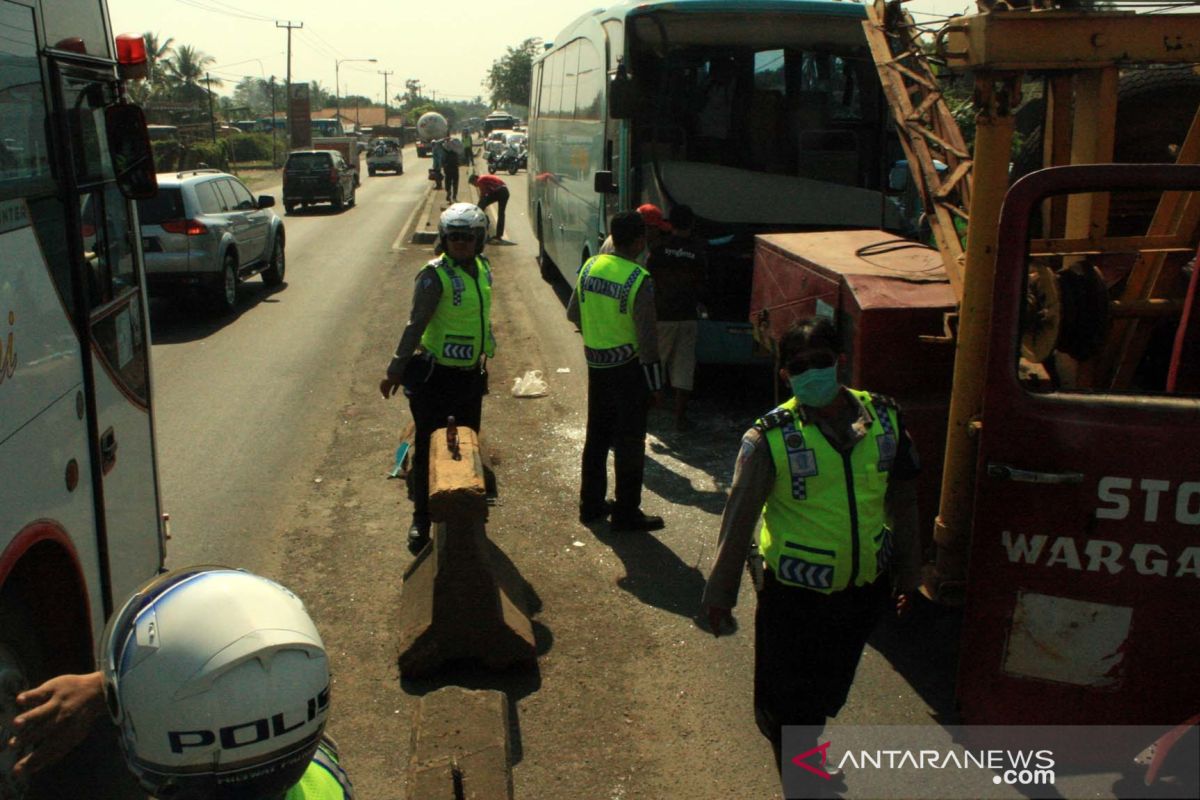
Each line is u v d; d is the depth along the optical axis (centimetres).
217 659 127
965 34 409
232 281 1438
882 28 628
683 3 891
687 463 789
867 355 498
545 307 1448
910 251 623
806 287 602
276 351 1180
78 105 391
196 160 5162
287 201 3189
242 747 127
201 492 721
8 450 301
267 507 691
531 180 1969
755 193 917
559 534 648
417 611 496
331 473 759
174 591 135
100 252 407
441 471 485
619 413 634
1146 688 346
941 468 487
